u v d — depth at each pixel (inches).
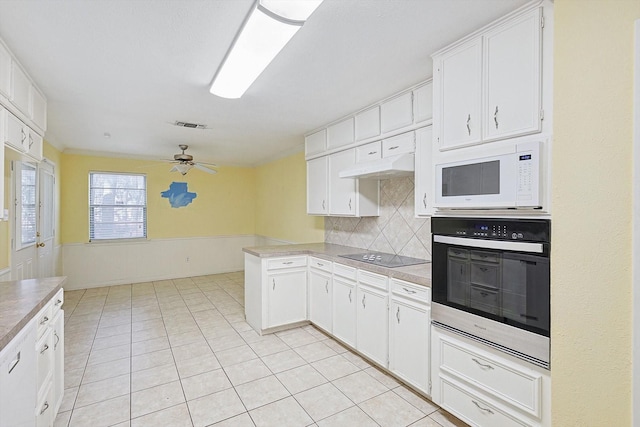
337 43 74.5
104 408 81.4
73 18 63.4
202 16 63.3
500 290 63.1
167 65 84.4
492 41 65.4
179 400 85.1
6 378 47.2
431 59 82.1
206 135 163.6
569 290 49.9
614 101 44.4
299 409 81.4
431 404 83.5
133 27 66.9
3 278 111.0
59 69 85.7
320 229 177.3
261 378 96.3
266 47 70.1
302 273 137.8
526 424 59.4
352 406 82.6
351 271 111.4
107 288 207.2
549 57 56.9
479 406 67.4
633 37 42.3
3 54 71.5
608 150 45.1
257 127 148.1
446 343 74.7
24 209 133.0
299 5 56.0
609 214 45.2
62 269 200.1
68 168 201.8
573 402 49.6
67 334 130.3
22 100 83.3
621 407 44.2
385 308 96.1
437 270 76.8
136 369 101.7
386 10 62.1
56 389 76.0
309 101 113.7
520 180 58.5
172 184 236.8
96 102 112.0
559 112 50.6
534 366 58.2
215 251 254.4
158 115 128.3
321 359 108.8
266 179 246.2
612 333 45.1
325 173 145.8
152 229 229.5
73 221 203.3
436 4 60.2
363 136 121.0
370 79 95.0
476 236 67.4
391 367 93.8
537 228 56.6
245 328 137.8
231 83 89.0
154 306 169.2
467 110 69.8
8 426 47.9
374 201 131.4
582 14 47.7
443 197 73.9
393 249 127.0
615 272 44.7
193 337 127.9
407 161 99.7
